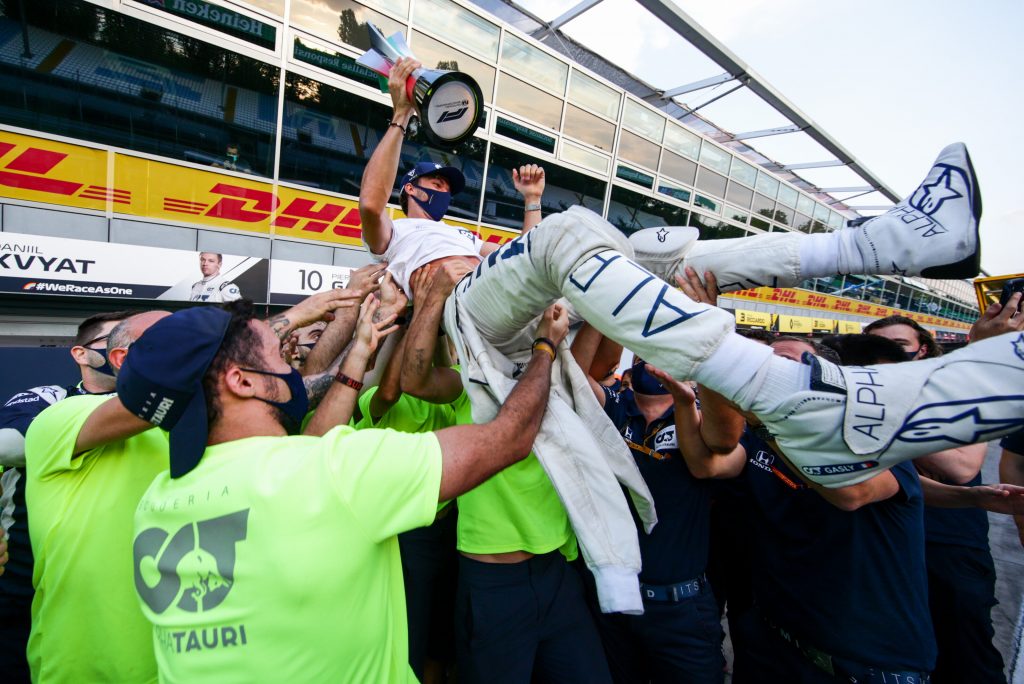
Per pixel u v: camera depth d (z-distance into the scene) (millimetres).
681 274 1473
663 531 1966
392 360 1896
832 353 1842
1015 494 1759
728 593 2664
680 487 1993
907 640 1534
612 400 2352
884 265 1163
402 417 2256
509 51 7906
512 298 1277
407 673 1129
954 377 789
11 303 4562
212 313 1060
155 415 967
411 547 2227
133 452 1429
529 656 1660
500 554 1707
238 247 5781
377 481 938
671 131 10820
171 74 5230
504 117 7980
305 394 1147
